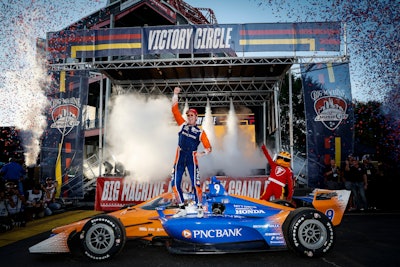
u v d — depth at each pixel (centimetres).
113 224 402
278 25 903
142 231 436
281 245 410
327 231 395
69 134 961
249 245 410
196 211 427
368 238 515
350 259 394
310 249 391
